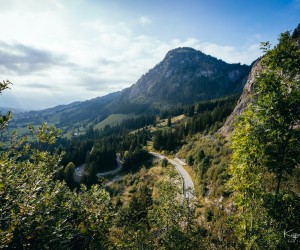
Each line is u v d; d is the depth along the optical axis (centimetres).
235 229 959
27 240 726
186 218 1508
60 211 909
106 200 1043
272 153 816
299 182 1048
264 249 810
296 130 788
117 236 1383
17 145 899
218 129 8581
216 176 4316
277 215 780
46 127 988
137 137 14012
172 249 1239
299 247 741
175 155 9525
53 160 1021
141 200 3519
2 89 745
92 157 11106
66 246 805
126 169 9900
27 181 845
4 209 693
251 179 880
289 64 821
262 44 881
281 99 791
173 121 19275
